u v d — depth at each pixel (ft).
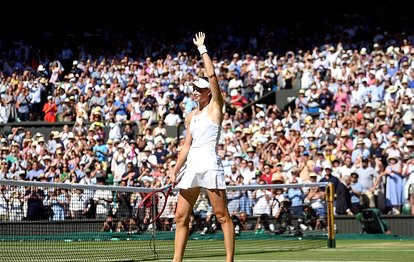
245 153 86.58
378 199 77.00
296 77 107.76
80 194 61.82
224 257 49.21
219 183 32.04
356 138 82.38
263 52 120.78
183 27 134.51
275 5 131.23
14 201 63.10
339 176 78.38
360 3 127.34
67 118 107.65
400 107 89.20
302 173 79.30
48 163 90.12
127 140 89.35
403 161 77.77
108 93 106.93
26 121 109.91
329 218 57.88
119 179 86.17
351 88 97.45
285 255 50.21
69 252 52.80
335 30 121.70
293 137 87.97
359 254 50.34
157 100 104.27
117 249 54.44
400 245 60.13
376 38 114.62
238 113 98.27
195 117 32.78
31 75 117.70
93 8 139.85
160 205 62.44
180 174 35.47
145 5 138.21
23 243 60.49
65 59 124.88
